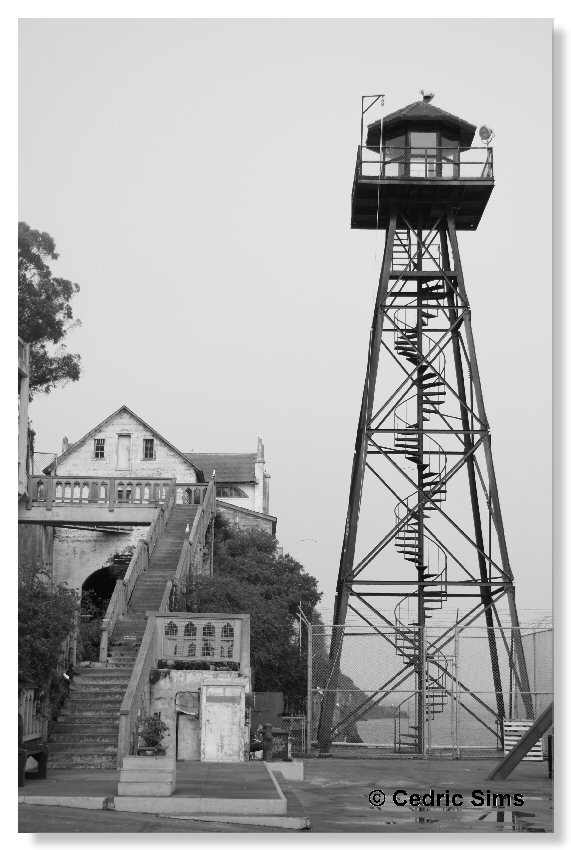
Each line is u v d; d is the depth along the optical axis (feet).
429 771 96.43
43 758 73.56
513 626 117.19
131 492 140.97
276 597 181.68
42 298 182.29
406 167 128.36
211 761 86.99
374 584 122.21
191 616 92.27
